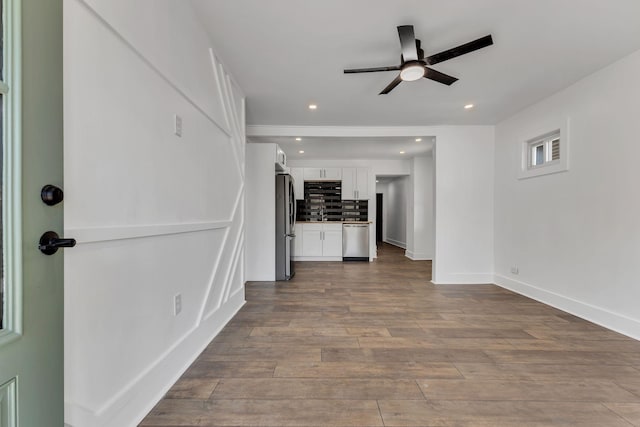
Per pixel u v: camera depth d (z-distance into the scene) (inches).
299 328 96.9
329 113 145.1
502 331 95.0
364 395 61.0
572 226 112.4
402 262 235.6
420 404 58.2
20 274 27.6
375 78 107.7
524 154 140.4
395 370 70.8
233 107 108.3
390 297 135.1
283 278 170.2
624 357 77.5
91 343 41.9
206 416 54.4
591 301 104.3
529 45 86.0
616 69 95.4
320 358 76.5
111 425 45.6
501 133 157.4
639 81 88.9
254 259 168.1
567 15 72.8
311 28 78.7
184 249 70.7
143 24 53.0
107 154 44.6
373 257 251.6
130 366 50.8
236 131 112.0
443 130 164.6
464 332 94.0
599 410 56.5
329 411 56.0
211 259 87.9
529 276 136.5
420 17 73.9
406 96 123.9
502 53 90.4
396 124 162.9
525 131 138.8
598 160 101.7
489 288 152.6
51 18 30.7
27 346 28.4
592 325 100.3
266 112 143.6
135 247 52.0
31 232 28.6
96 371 42.9
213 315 89.3
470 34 80.8
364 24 76.9
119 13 46.7
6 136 26.8
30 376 28.8
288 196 171.6
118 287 47.8
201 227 79.0
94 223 42.0
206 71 82.0
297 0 68.1
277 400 59.2
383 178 326.3
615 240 95.9
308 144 206.4
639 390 62.9
